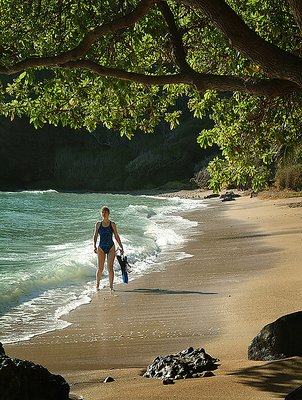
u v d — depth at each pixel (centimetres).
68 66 647
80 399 558
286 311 991
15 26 860
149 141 8012
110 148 8150
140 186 7288
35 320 1038
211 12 551
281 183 4244
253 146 950
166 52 893
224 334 882
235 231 2431
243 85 614
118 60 831
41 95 920
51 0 857
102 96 899
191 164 7238
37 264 1595
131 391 571
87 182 7712
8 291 1212
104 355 810
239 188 5125
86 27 804
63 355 819
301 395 464
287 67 547
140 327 964
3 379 444
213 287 1267
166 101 977
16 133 7838
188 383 578
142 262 1681
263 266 1504
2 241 2180
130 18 620
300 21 522
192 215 3416
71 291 1300
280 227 2427
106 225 1350
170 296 1205
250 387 545
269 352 665
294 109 895
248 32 551
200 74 637
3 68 641
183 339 872
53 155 8038
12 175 7831
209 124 7344
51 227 2741
